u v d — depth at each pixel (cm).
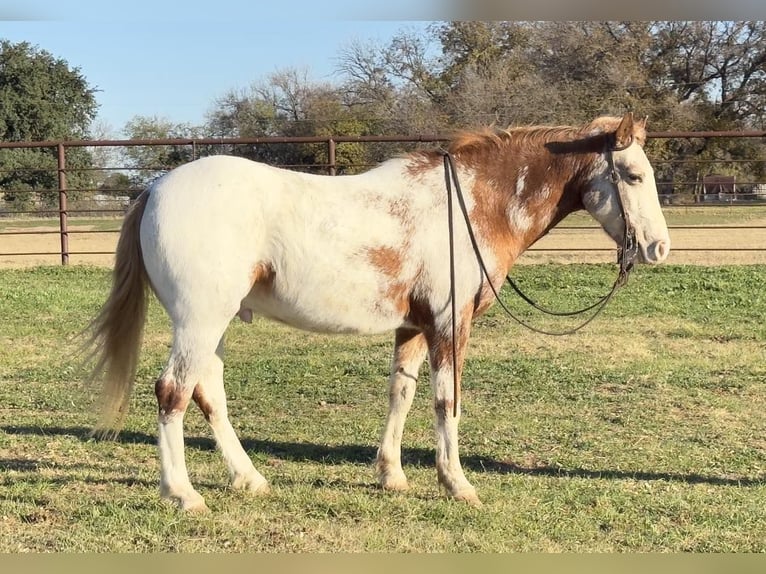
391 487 489
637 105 3259
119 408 457
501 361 833
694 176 3356
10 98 3991
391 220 461
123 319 452
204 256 427
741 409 672
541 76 3356
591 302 1123
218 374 482
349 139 1336
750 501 469
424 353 505
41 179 3850
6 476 493
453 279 464
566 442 594
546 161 498
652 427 627
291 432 617
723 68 3553
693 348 888
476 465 545
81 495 459
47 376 771
